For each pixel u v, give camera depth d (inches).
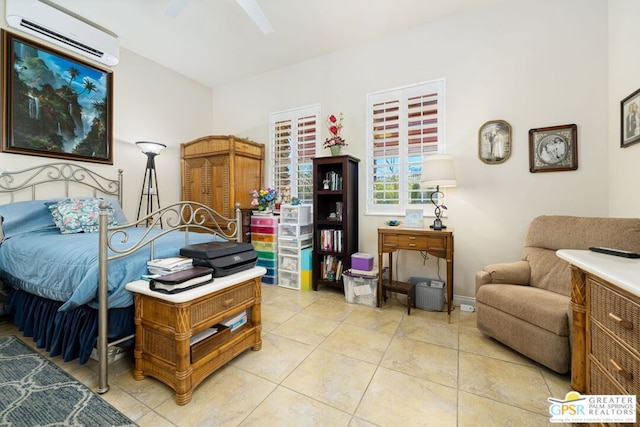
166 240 83.1
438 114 116.0
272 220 140.6
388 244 107.3
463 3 105.6
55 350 68.3
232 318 72.9
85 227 100.7
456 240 113.1
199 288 61.1
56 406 55.3
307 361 72.6
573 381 50.2
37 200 104.2
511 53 103.3
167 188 158.2
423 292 108.7
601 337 43.2
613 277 36.1
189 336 58.2
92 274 59.8
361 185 133.6
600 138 91.4
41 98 108.7
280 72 156.9
